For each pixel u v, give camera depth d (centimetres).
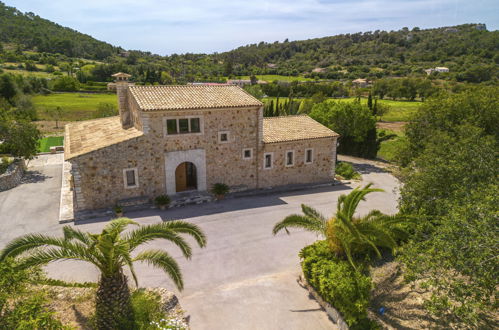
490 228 858
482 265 822
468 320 861
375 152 4191
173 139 2261
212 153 2417
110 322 999
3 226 1920
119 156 2120
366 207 2423
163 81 12238
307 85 9975
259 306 1243
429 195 1393
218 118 2372
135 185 2211
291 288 1365
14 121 2917
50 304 1153
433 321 1066
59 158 3556
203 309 1220
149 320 1062
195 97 2398
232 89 2664
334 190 2766
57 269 1478
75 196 2228
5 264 890
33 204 2258
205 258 1611
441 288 918
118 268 1014
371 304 1173
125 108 2572
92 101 7994
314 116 4028
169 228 1080
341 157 4212
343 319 1099
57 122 5806
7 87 6606
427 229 1209
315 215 1478
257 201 2419
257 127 2528
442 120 2631
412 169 1767
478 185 1216
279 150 2683
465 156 1395
